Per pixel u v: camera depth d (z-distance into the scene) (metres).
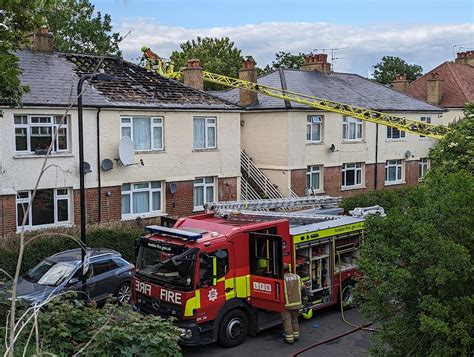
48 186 20.39
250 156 30.61
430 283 8.05
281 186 29.25
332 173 30.97
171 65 32.59
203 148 25.12
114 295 14.96
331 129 30.72
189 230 12.84
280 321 13.78
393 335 8.34
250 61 30.69
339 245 15.22
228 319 12.77
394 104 35.06
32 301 12.51
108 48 46.62
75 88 21.94
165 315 12.28
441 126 30.67
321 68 36.38
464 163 17.91
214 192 25.75
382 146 33.56
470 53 51.53
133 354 6.88
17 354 6.38
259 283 12.91
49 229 18.84
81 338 7.42
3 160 19.34
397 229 8.40
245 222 13.85
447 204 8.17
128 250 19.06
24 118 19.94
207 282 12.20
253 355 12.34
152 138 23.48
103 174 21.86
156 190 23.83
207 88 57.59
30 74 22.05
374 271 8.22
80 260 14.78
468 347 7.62
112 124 22.05
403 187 32.59
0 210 19.30
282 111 28.86
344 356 12.28
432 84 43.69
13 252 16.48
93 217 21.66
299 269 14.22
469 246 8.08
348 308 15.88
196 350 12.68
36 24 12.15
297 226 14.90
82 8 43.78
